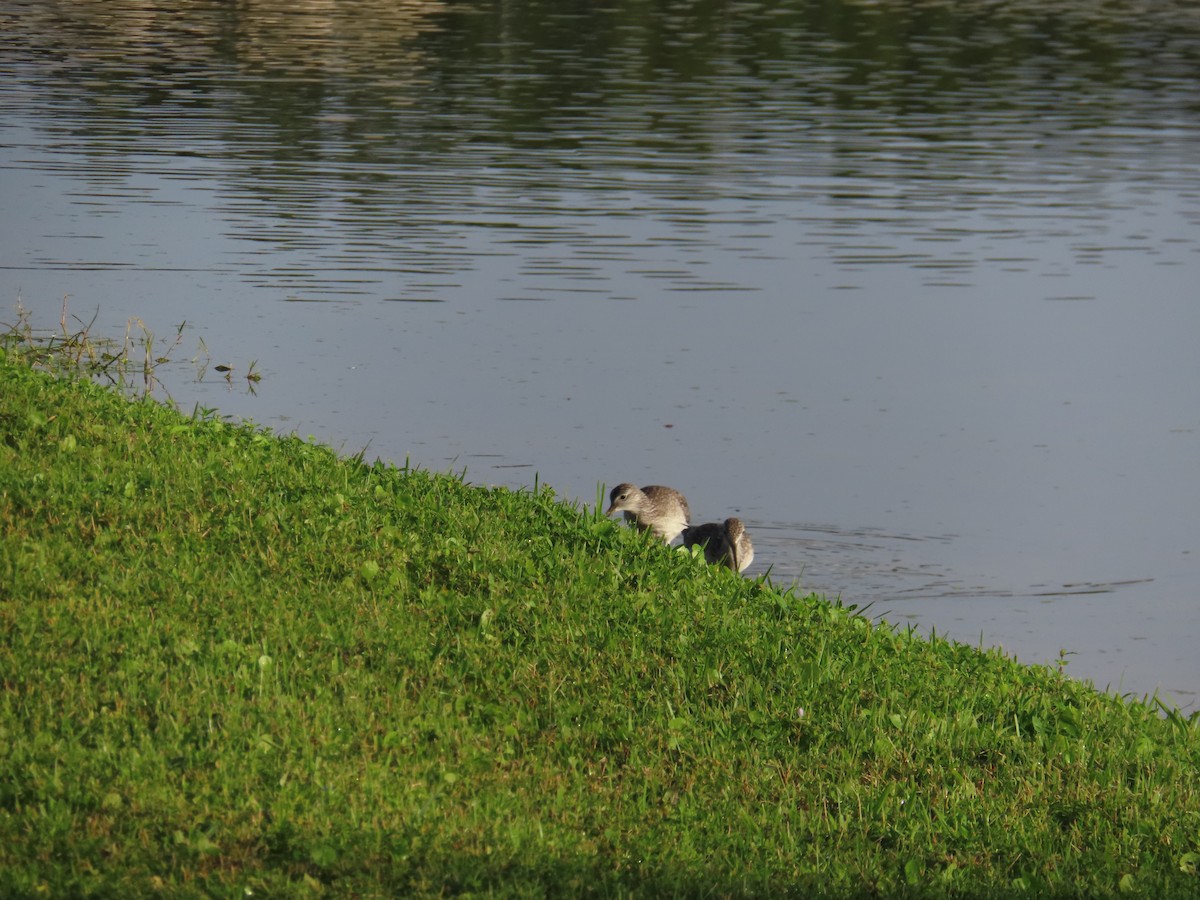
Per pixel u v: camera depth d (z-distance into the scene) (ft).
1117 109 390.63
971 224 284.00
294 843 75.82
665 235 272.31
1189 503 170.50
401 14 535.19
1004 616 143.33
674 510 163.22
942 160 332.60
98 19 508.53
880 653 113.39
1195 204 298.15
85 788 77.41
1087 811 93.25
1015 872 86.43
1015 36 508.53
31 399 128.47
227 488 117.39
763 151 338.34
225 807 77.97
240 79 407.64
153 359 202.69
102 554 102.73
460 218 278.87
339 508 117.80
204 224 270.46
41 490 110.01
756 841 84.94
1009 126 368.48
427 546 115.14
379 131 349.61
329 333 217.15
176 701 86.07
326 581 105.91
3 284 232.94
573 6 556.92
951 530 162.09
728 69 439.22
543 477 171.63
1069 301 242.58
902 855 86.22
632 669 101.35
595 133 352.49
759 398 199.21
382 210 283.38
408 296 235.40
